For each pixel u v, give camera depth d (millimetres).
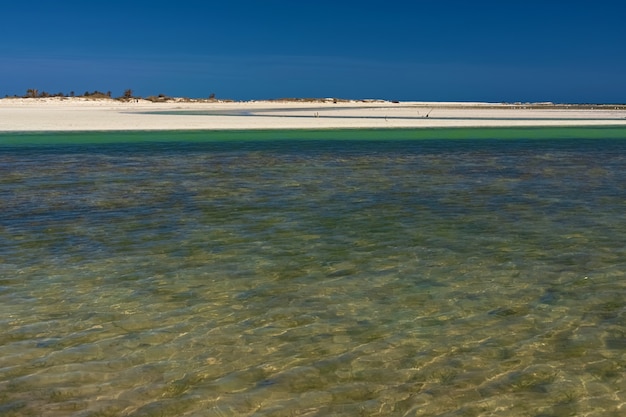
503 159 25812
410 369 6629
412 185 18625
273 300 8719
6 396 6012
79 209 14719
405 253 11070
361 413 5762
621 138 37344
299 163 24016
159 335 7504
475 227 13062
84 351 7039
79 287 9195
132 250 11211
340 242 11812
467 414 5738
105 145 30484
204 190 17500
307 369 6641
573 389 6172
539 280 9562
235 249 11297
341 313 8242
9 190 17219
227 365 6730
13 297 8750
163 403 5926
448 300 8719
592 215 14242
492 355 6945
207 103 119812
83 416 5676
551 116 66500
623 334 7492
